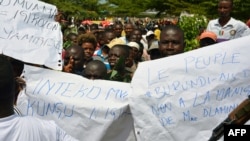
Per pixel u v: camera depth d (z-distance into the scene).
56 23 3.62
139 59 7.06
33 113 3.40
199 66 3.28
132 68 5.64
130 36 8.50
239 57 3.27
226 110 3.25
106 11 28.22
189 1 18.14
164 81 3.29
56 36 3.59
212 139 2.62
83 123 3.38
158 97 3.27
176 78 3.28
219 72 3.27
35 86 3.41
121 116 3.38
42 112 3.41
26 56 3.49
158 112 3.27
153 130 3.27
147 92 3.29
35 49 3.52
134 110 3.30
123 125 3.39
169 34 3.87
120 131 3.39
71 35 7.94
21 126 2.32
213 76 3.27
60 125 3.39
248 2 15.19
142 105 3.29
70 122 3.40
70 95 3.41
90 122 3.38
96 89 3.42
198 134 3.25
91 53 5.98
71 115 3.39
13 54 3.47
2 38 3.48
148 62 3.33
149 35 9.45
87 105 3.37
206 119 3.25
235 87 3.26
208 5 16.61
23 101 3.39
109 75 4.48
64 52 5.44
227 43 3.29
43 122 2.41
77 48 5.05
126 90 3.39
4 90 2.29
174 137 3.26
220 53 3.28
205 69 3.27
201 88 3.26
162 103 3.27
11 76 2.32
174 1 18.59
